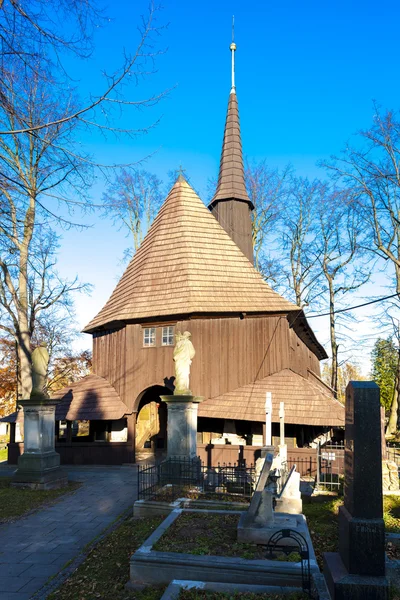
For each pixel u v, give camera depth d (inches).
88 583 316.5
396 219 1154.0
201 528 348.2
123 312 968.3
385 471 548.1
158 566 293.1
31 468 666.8
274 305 904.3
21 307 994.1
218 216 1214.9
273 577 269.1
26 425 684.1
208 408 861.8
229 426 879.7
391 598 223.0
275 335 884.6
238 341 901.2
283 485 446.9
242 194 1217.4
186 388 652.1
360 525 204.8
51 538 431.5
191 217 1058.7
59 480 680.4
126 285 1079.0
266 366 879.7
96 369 1087.6
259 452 791.7
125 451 908.0
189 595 254.2
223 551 301.4
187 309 902.4
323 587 233.0
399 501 489.1
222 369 895.7
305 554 264.4
